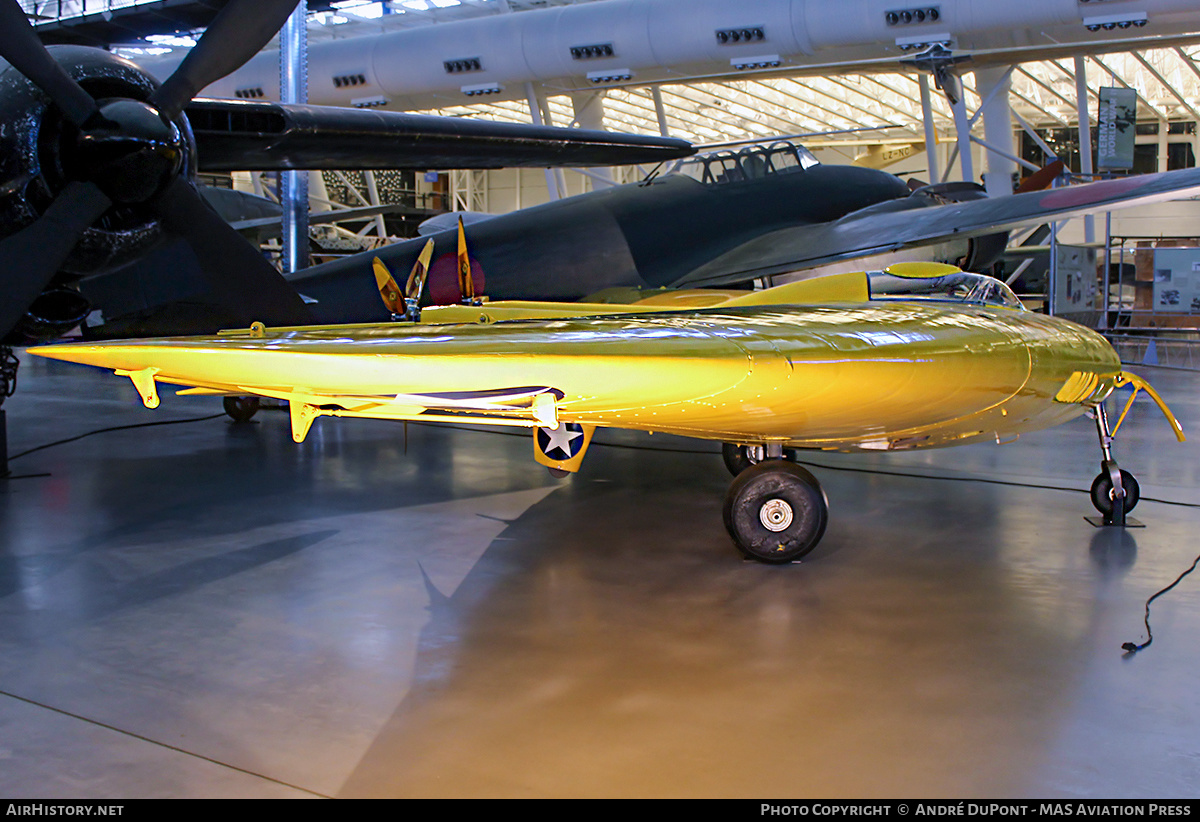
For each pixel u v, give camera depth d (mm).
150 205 6758
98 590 4059
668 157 11570
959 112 20391
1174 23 18250
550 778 2424
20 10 5746
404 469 7051
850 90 30516
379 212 24250
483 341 3479
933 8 18938
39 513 5543
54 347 3232
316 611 3775
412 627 3582
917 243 10078
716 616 3689
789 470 4430
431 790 2363
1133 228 35344
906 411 4289
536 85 24031
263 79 25328
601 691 2975
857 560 4492
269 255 23109
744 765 2484
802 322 4453
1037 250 21562
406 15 26109
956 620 3617
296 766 2496
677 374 3514
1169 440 8156
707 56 21312
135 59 25672
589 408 3678
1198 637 3400
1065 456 7395
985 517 5355
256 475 6785
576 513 5562
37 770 2469
